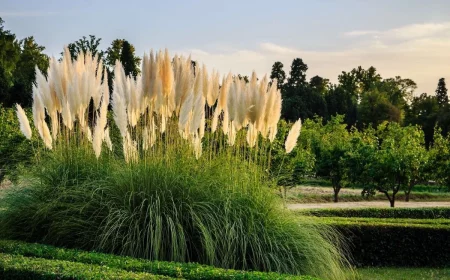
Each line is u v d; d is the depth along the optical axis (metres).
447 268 9.71
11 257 5.85
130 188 6.92
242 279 5.34
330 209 12.18
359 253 9.49
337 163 19.97
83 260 5.96
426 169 18.64
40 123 8.02
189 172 7.31
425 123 51.78
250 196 6.94
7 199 7.49
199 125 7.86
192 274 5.46
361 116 55.97
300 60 56.34
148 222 6.58
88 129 8.02
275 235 6.65
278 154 14.04
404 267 9.64
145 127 7.57
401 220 10.57
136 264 5.73
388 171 17.44
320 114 49.41
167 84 7.80
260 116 7.54
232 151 8.00
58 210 7.13
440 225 10.03
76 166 7.66
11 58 48.19
